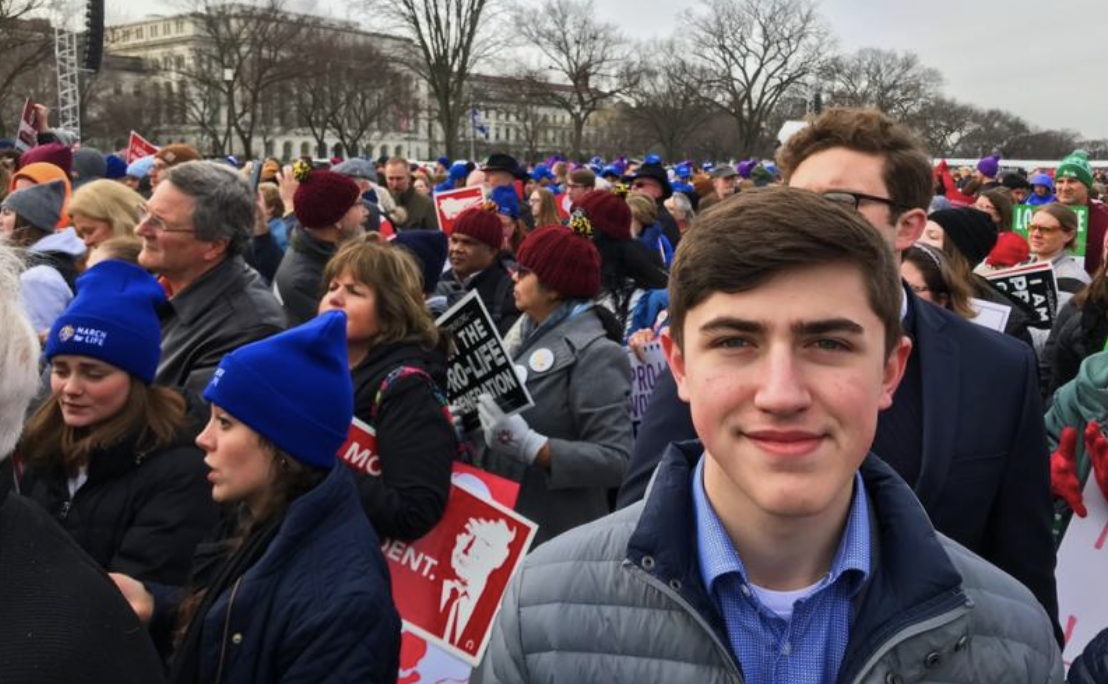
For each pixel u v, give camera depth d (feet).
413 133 254.88
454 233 17.74
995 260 21.43
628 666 4.51
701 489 4.75
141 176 32.96
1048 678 4.55
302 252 15.49
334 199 15.20
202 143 207.72
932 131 225.15
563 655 4.61
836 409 4.13
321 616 6.82
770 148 217.36
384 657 7.07
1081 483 8.07
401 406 9.32
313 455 7.48
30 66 136.05
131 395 8.61
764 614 4.50
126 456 8.50
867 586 4.50
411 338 10.00
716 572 4.46
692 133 218.38
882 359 4.35
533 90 199.72
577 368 11.44
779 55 210.79
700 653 4.46
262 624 6.89
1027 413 6.79
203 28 193.88
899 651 4.39
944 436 6.60
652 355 13.66
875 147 7.27
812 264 4.12
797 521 4.46
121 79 219.61
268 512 7.48
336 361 7.73
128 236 12.84
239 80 172.45
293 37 174.50
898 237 7.43
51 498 8.70
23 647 4.04
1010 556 6.77
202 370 10.96
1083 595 8.06
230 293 11.72
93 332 8.38
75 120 114.21
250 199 12.05
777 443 4.13
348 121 198.59
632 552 4.59
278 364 7.47
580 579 4.72
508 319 17.02
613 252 17.75
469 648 9.57
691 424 6.92
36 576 4.33
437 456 9.23
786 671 4.47
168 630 8.07
